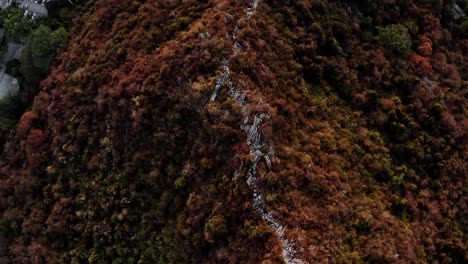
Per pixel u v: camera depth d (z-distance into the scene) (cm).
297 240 5150
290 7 6531
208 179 5688
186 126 5916
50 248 6738
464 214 6869
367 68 6869
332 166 5781
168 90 5991
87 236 6550
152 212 6106
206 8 6469
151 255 6050
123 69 6512
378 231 5672
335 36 6881
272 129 5547
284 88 5988
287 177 5394
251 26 6041
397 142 6662
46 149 7106
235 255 5303
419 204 6366
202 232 5625
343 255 5278
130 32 6850
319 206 5459
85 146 6769
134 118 6178
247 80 5725
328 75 6519
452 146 6975
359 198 5816
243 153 5466
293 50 6281
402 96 7031
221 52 5812
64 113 7006
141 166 6219
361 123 6462
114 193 6344
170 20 6594
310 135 5888
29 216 6981
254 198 5344
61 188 6838
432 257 6194
